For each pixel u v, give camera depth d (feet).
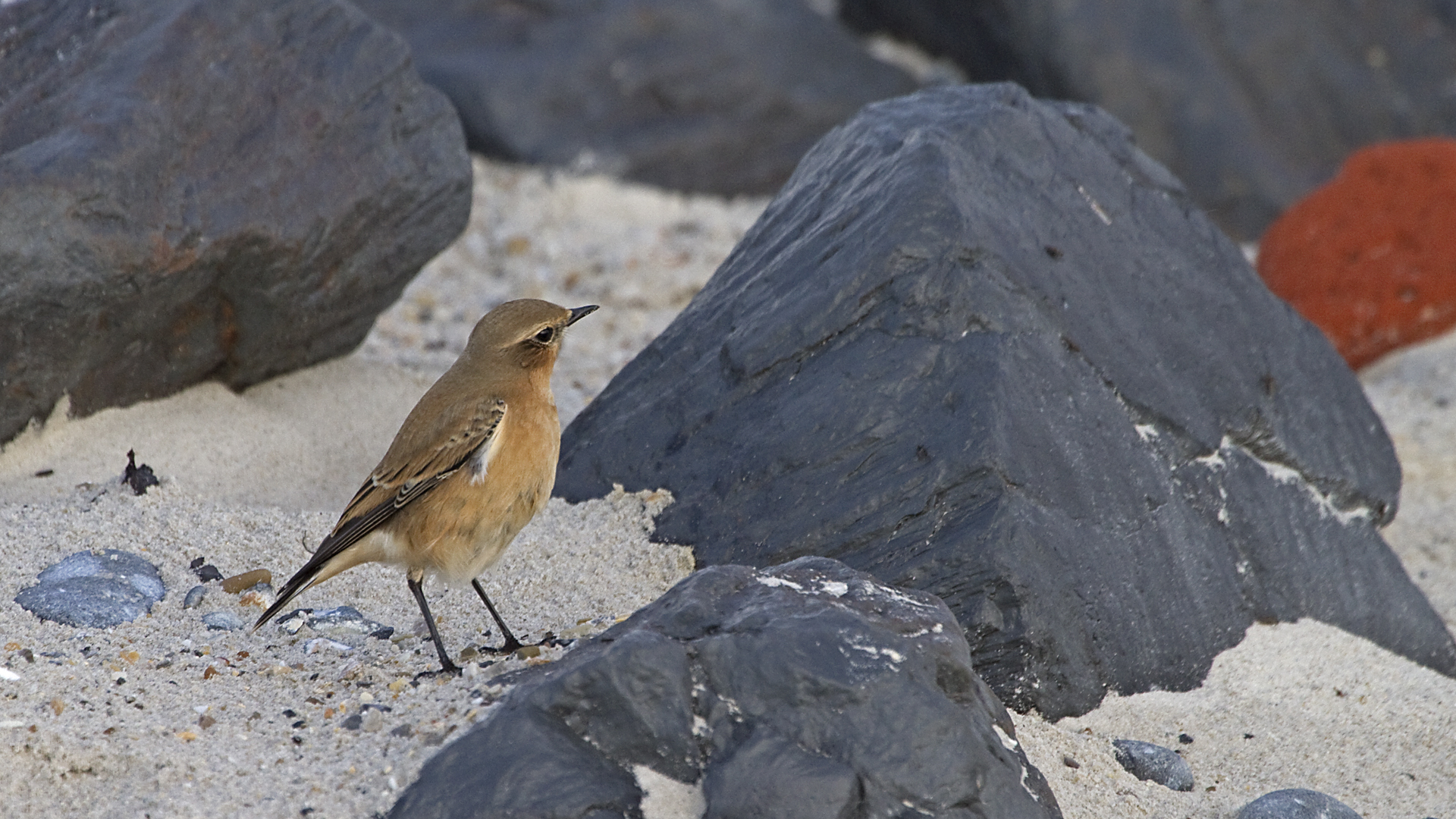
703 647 24.66
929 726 23.94
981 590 31.63
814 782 23.13
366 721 26.13
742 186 89.30
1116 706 32.89
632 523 37.06
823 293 36.94
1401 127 93.91
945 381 34.71
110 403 43.04
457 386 31.22
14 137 39.47
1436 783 31.12
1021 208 38.52
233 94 42.63
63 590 32.60
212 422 44.75
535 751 23.50
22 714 26.94
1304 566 39.40
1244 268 43.96
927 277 35.81
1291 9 94.89
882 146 40.04
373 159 45.37
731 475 36.17
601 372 62.64
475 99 84.64
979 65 98.58
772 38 92.68
